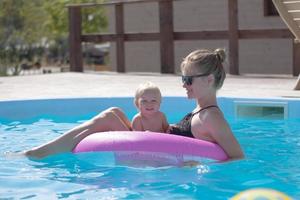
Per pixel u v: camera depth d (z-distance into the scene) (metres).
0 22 40.69
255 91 9.75
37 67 36.81
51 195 4.10
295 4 9.63
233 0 13.69
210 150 4.79
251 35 13.56
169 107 8.98
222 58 5.03
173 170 4.73
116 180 4.46
